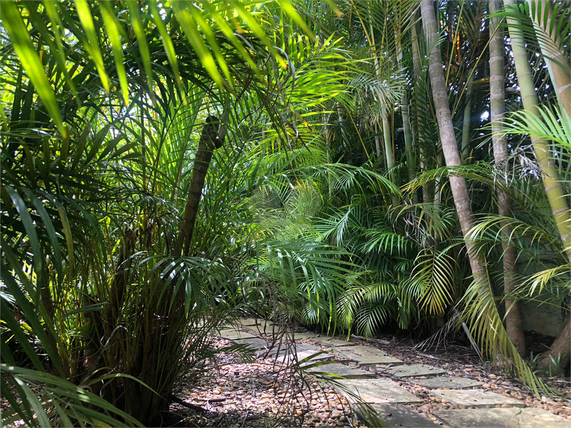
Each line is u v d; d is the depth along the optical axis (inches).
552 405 111.5
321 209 190.2
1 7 15.8
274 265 74.8
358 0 164.6
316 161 114.7
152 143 75.5
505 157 144.6
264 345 156.5
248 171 88.4
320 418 93.2
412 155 189.9
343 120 204.1
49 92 17.0
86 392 36.3
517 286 147.1
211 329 83.7
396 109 187.9
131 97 61.3
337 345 175.9
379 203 200.7
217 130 74.3
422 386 126.3
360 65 157.1
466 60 187.2
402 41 188.2
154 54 56.6
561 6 122.2
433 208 165.8
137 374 74.9
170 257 63.7
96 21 47.2
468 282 181.2
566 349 141.9
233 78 62.9
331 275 76.1
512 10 127.5
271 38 66.7
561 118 111.5
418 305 181.9
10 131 43.7
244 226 86.2
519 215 163.8
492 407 109.5
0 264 33.4
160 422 80.3
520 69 134.2
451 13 192.7
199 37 16.1
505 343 132.2
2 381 35.2
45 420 29.8
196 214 76.1
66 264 61.0
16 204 34.4
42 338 34.2
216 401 100.7
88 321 72.4
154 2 16.7
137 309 72.0
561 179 128.1
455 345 177.3
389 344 182.7
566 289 146.6
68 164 57.6
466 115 184.5
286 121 64.1
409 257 187.5
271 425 86.4
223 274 64.7
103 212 56.8
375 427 81.4
